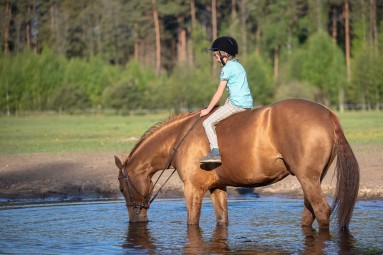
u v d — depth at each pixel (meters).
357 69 65.81
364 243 8.36
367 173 15.62
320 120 8.52
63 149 23.61
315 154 8.48
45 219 10.78
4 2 80.69
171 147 10.12
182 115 10.21
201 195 9.74
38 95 64.75
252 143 8.88
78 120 51.84
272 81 66.62
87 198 13.82
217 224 10.04
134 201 10.51
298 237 8.84
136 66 70.38
